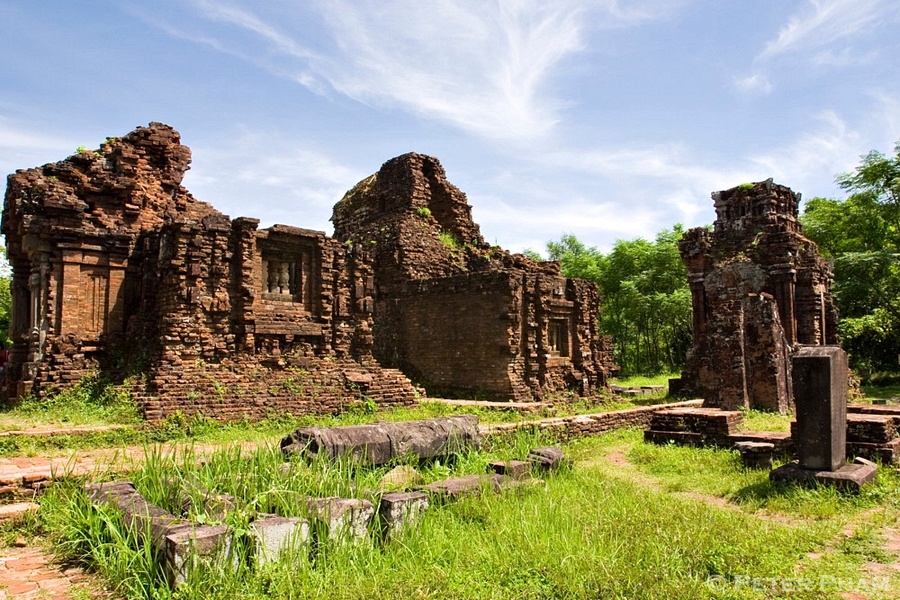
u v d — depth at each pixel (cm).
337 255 1852
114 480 821
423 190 2494
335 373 1717
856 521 823
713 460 1255
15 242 1738
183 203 1888
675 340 4697
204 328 1501
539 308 2116
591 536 693
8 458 1002
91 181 1673
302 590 544
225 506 648
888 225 3650
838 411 1041
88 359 1523
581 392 2261
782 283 2403
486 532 723
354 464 912
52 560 632
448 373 2130
